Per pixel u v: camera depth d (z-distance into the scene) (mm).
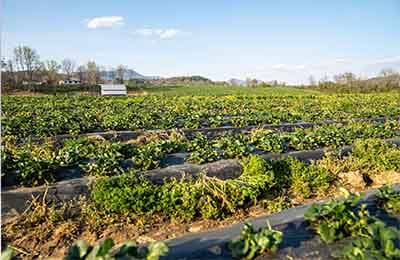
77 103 26844
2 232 6117
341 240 4445
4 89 45469
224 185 7520
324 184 8953
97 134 13203
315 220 4727
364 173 9797
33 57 54312
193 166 8812
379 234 4262
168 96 38656
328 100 33625
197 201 7117
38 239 6078
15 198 6805
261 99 34875
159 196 7043
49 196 7078
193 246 4465
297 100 33625
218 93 49781
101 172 8023
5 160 7324
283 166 9117
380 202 5488
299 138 11398
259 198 7984
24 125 13688
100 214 6793
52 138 12258
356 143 11375
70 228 6379
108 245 3287
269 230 4246
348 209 4625
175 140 11000
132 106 24641
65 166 8133
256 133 12891
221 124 16859
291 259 4133
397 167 10117
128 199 6816
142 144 11203
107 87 45000
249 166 8703
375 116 21406
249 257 4074
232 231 5070
